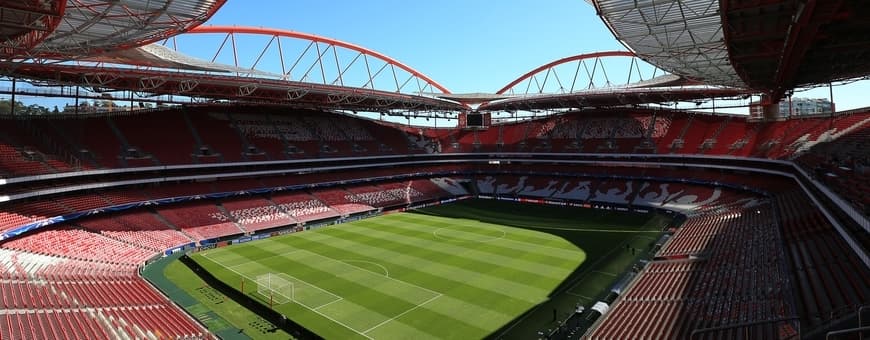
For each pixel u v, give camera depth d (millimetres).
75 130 56594
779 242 34625
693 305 26891
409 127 102625
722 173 70062
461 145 99438
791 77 40594
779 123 70500
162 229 51781
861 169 37656
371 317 31234
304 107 86562
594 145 86250
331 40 72438
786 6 24328
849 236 24641
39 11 23469
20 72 47688
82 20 27578
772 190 57375
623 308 28562
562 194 80312
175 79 52031
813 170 40562
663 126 84250
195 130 68812
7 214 40844
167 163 59125
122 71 48281
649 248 48000
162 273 41312
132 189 56125
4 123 50688
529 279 38656
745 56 33062
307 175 75562
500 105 93688
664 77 72750
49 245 40375
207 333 26484
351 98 74938
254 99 72688
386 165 86500
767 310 22766
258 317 31484
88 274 35781
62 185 48125
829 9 21719
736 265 32656
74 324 24031
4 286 27984
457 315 31500
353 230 58812
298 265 43000
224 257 46094
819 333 17875
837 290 22250
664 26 32906
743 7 24141
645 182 76812
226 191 63750
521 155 91188
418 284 37500
